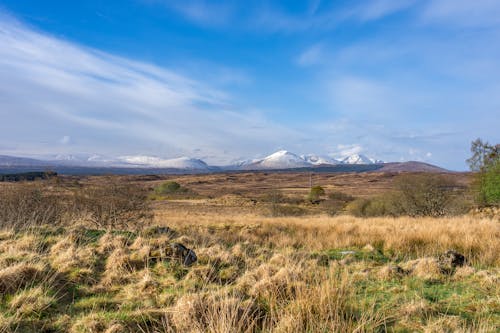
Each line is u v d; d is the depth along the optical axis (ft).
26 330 10.37
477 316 12.53
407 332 11.13
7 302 11.93
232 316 10.77
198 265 17.97
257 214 128.57
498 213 66.44
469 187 83.35
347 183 492.13
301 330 10.74
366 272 18.71
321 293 12.62
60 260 15.92
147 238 22.08
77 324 10.83
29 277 13.78
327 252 26.71
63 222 31.91
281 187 426.51
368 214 98.84
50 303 12.07
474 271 18.98
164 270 16.58
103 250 18.40
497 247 25.25
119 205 39.27
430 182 78.79
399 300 14.24
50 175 41.39
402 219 61.16
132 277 15.60
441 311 13.00
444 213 75.56
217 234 35.37
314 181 563.48
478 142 79.87
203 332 10.44
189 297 12.46
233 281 16.60
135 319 11.42
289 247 27.45
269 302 13.19
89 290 13.94
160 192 222.89
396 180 82.89
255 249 24.97
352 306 12.76
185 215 97.04
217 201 186.70
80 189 38.73
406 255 26.14
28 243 17.89
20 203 30.42
